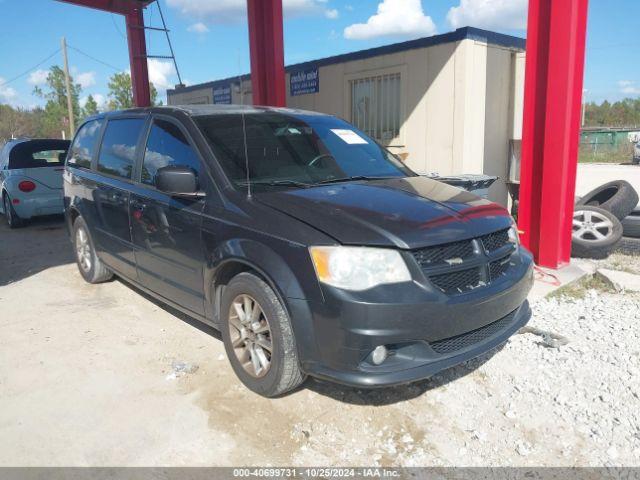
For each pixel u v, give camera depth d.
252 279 3.21
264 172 3.71
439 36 7.91
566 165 5.52
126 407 3.31
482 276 3.06
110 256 5.06
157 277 4.24
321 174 3.88
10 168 9.25
